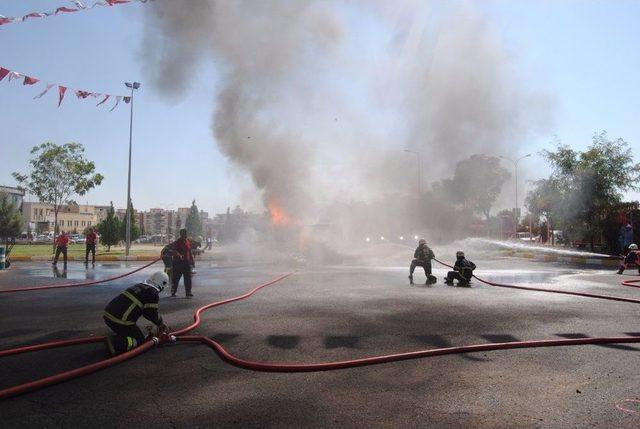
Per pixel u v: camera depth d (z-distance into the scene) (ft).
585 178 90.84
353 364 17.81
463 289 40.78
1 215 166.09
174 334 22.29
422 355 19.13
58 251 69.56
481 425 12.48
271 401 14.24
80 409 13.64
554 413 13.28
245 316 27.86
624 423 12.57
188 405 13.92
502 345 20.40
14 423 12.68
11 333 23.63
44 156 100.94
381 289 40.73
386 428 12.30
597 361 18.53
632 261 55.62
